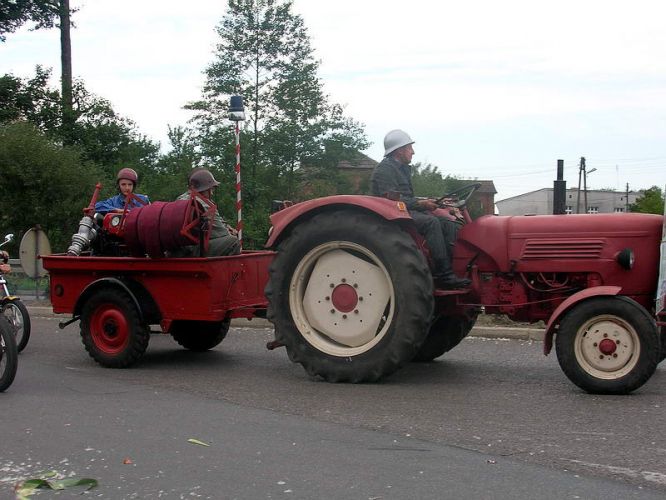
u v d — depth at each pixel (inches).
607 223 283.1
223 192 808.9
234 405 251.4
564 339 264.4
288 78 826.2
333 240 288.0
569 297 270.2
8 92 992.9
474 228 295.7
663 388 274.8
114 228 340.5
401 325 277.4
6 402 257.8
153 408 247.9
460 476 180.7
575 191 2554.1
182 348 376.2
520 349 365.7
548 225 288.7
